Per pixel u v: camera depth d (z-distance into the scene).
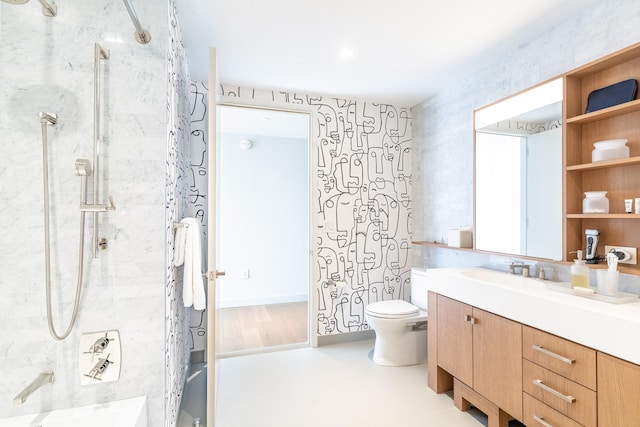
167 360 1.54
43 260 1.36
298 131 4.52
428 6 1.81
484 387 1.90
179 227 1.80
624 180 1.71
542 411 1.56
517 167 2.25
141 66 1.46
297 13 1.88
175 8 1.80
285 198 4.87
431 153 3.24
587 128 1.90
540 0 1.76
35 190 1.36
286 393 2.34
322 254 3.23
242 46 2.26
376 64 2.54
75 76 1.39
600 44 1.77
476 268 2.54
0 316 1.33
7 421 1.31
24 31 1.34
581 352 1.38
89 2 1.40
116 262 1.43
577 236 1.92
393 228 3.49
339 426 1.96
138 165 1.45
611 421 1.27
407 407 2.15
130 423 1.29
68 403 1.39
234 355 3.02
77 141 1.39
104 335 1.42
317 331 3.22
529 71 2.20
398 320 2.68
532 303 1.61
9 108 1.33
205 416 2.08
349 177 3.32
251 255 4.71
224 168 4.60
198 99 2.86
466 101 2.77
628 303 1.46
